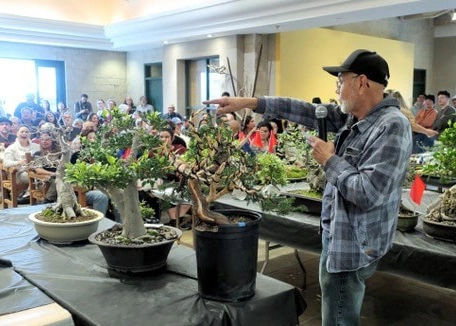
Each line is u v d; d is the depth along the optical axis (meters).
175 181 1.62
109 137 1.78
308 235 2.52
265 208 1.54
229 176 1.48
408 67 10.63
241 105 1.75
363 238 1.46
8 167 4.17
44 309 1.34
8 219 2.46
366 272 1.54
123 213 1.70
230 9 7.33
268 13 6.88
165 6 9.16
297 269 3.62
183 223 3.96
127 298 1.45
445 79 12.30
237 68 8.15
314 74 8.62
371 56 1.47
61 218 2.07
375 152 1.38
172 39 8.86
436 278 2.01
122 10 10.09
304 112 1.81
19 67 9.67
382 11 5.96
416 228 2.38
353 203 1.42
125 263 1.61
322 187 2.76
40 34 9.34
